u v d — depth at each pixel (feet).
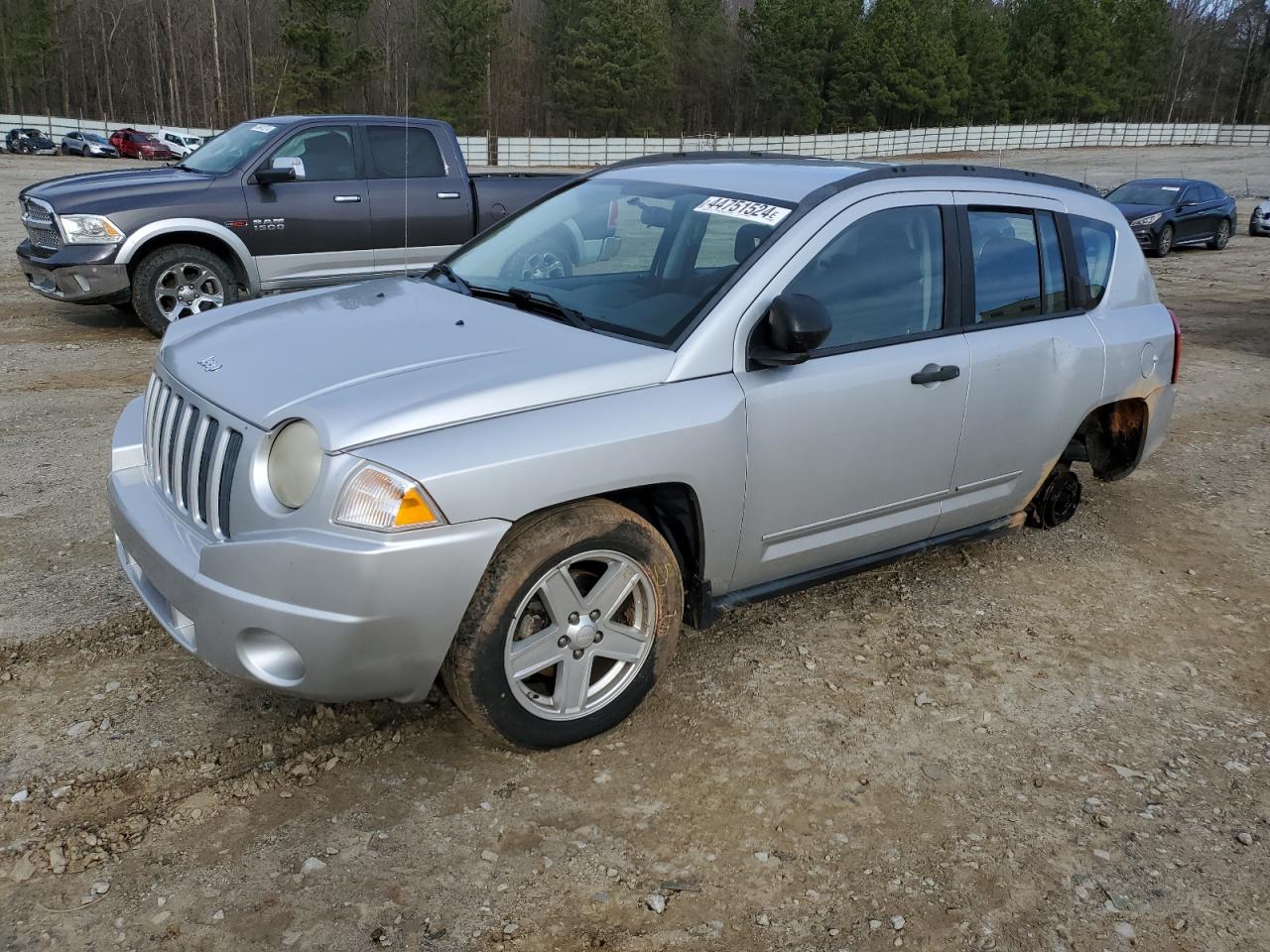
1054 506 16.94
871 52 234.79
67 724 10.43
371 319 11.39
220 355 10.55
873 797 10.00
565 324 11.10
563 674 10.03
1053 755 10.89
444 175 30.99
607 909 8.39
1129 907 8.75
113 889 8.32
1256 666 13.08
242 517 9.03
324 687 8.98
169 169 30.04
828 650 12.82
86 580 13.56
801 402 11.16
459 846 9.02
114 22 256.52
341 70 164.14
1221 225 68.44
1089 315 14.99
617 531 9.82
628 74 221.46
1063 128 221.05
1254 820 9.99
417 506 8.64
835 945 8.17
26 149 153.17
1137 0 272.92
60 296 27.53
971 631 13.57
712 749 10.61
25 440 19.34
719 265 11.27
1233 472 21.22
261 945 7.84
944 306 12.84
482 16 200.23
